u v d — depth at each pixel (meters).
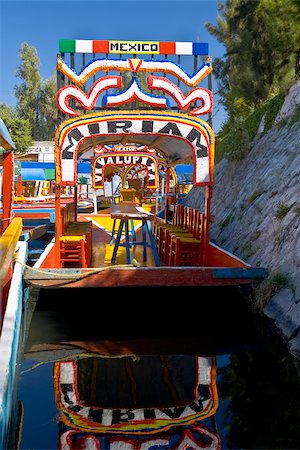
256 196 10.80
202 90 9.20
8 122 50.16
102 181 21.11
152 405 4.57
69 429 4.11
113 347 6.20
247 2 14.45
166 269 7.24
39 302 8.12
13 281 6.26
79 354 5.98
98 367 5.55
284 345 5.98
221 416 4.34
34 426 4.20
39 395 4.80
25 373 5.39
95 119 8.41
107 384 5.04
